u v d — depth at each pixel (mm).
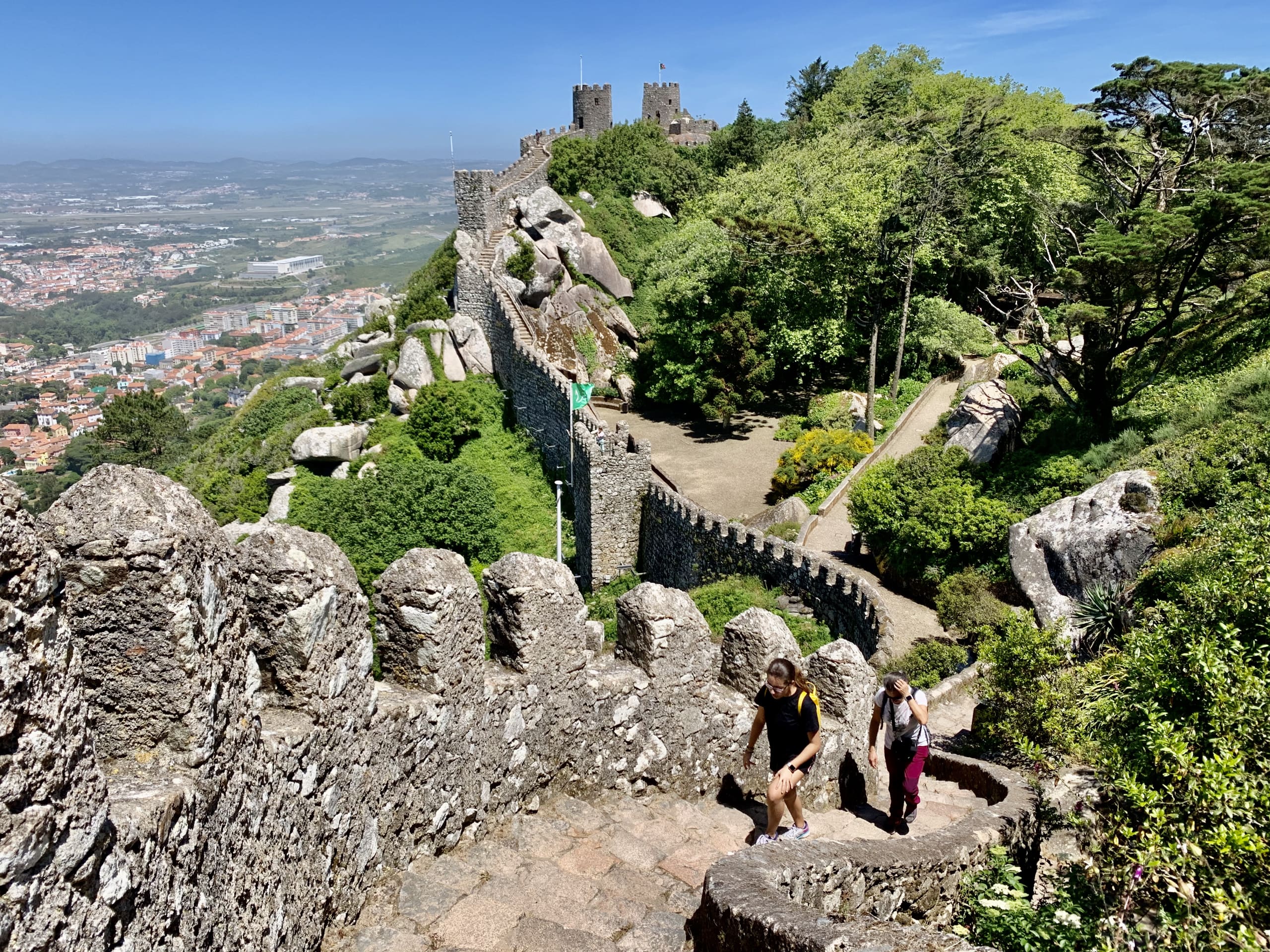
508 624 6422
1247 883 5535
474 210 45312
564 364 41938
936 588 23141
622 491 29797
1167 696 8141
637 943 4969
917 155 42719
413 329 40312
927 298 44625
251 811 3875
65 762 2715
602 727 7090
